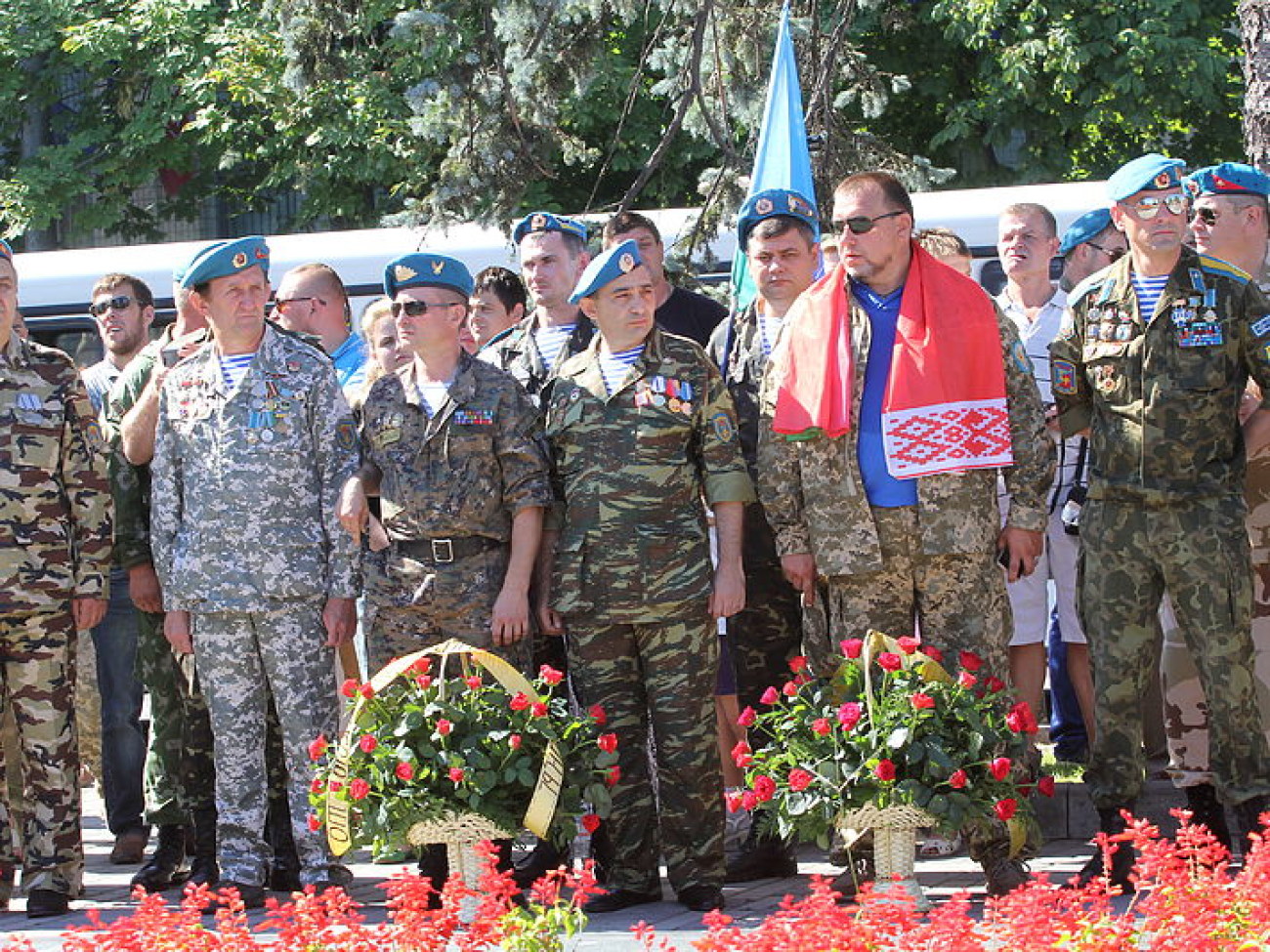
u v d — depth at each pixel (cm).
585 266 693
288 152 1827
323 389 632
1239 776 558
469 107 981
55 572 640
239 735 620
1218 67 1644
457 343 616
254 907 610
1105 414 572
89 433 654
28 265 1329
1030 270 764
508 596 595
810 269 629
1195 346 557
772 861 623
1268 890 391
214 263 626
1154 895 405
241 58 1761
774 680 637
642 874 589
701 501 605
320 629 625
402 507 604
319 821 567
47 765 634
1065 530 713
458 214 991
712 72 1012
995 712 558
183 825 683
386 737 548
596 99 1630
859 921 380
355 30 1021
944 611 563
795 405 564
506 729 546
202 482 627
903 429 555
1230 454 566
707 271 1065
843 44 1021
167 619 633
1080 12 1675
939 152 1820
